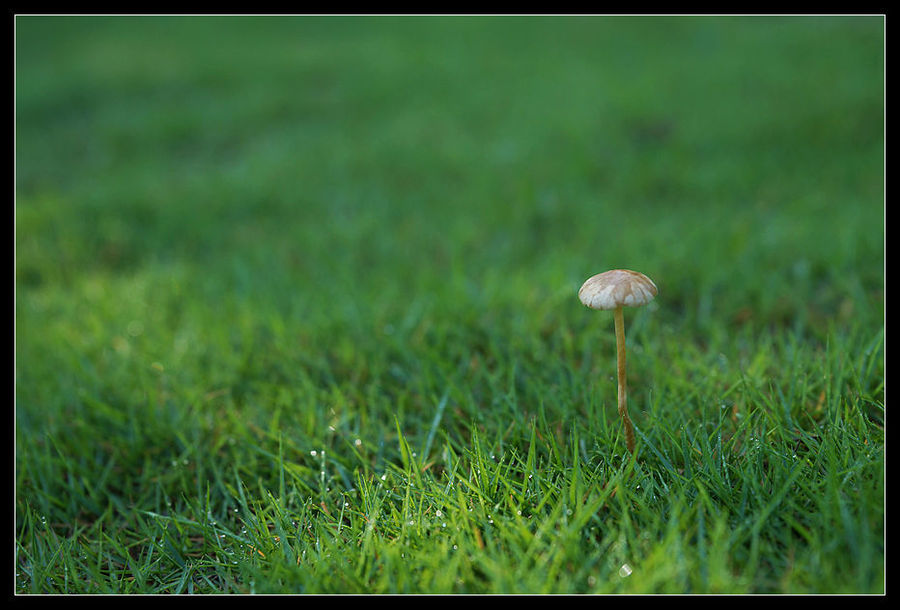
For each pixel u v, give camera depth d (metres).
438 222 5.30
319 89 9.58
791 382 2.37
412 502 2.05
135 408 3.00
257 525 2.11
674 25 11.99
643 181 5.79
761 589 1.67
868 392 2.37
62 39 13.29
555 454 2.13
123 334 3.80
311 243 4.99
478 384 2.87
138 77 10.25
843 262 3.68
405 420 2.69
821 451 1.99
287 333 3.46
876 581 1.59
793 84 7.66
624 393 2.00
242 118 8.51
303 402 2.84
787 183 5.39
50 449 2.77
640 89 8.09
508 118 7.70
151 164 7.25
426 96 8.84
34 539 2.20
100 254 5.12
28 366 3.48
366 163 6.72
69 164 7.51
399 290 4.03
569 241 4.77
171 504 2.44
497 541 1.89
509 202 5.60
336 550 1.89
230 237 5.31
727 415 2.37
